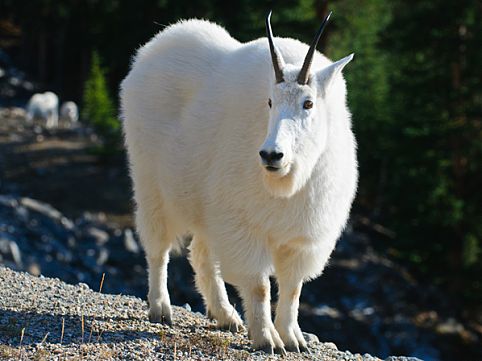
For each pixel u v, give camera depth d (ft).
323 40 145.59
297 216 33.04
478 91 122.83
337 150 33.86
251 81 34.19
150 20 198.39
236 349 34.12
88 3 225.35
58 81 237.25
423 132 123.54
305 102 31.40
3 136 156.76
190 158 36.14
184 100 37.63
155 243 39.34
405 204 124.36
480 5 123.95
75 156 147.95
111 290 88.53
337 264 118.83
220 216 34.17
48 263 88.79
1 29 282.97
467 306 118.73
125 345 33.22
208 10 176.04
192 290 93.66
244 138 33.58
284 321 35.60
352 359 36.17
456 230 122.62
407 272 127.44
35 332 34.04
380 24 168.04
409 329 106.52
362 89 157.28
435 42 126.82
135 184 39.91
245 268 33.88
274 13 143.54
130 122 39.68
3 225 95.55
